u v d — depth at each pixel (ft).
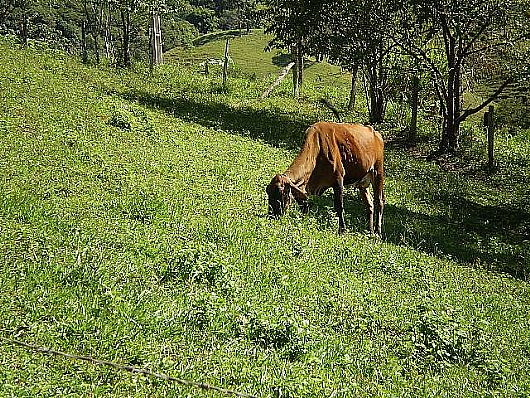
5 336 19.63
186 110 83.15
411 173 77.15
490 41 88.28
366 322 28.48
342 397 20.97
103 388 18.08
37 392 16.93
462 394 24.13
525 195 73.51
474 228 59.41
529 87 90.48
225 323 24.13
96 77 92.89
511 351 30.17
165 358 20.26
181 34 290.97
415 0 82.48
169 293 25.82
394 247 44.04
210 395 19.13
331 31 95.91
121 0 120.88
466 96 128.98
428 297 33.53
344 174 46.19
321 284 31.40
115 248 29.17
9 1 147.23
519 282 44.37
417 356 26.81
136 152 50.96
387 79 106.93
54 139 47.78
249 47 268.82
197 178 47.85
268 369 21.42
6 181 35.04
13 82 67.10
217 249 31.24
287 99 120.37
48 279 23.80
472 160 86.94
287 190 41.83
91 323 21.12
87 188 37.96
